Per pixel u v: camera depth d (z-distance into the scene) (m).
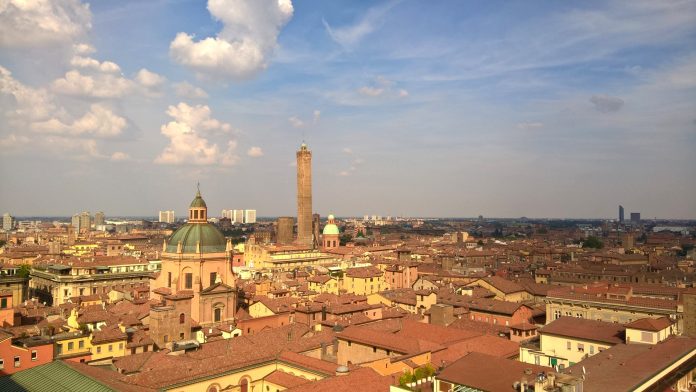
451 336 127.44
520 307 169.88
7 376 87.12
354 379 88.81
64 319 136.75
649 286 173.00
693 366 87.69
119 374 95.06
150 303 155.75
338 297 179.25
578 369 80.62
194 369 100.50
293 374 106.44
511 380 75.31
